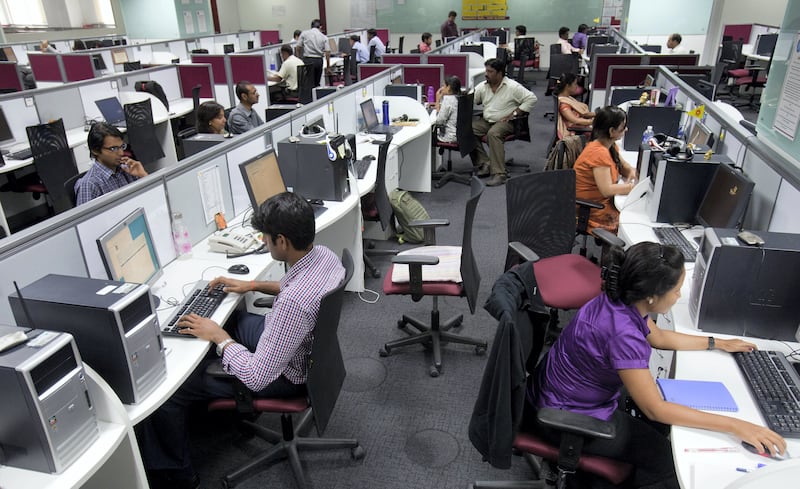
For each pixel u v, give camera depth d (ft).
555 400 5.03
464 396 7.68
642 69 17.56
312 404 5.39
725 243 5.04
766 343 5.20
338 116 12.99
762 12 30.40
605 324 4.61
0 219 11.57
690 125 11.28
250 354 5.32
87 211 5.63
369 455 6.66
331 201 9.37
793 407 4.27
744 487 2.57
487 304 4.79
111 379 4.43
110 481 4.67
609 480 4.70
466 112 15.07
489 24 36.94
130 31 34.73
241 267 6.94
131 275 5.87
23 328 3.98
